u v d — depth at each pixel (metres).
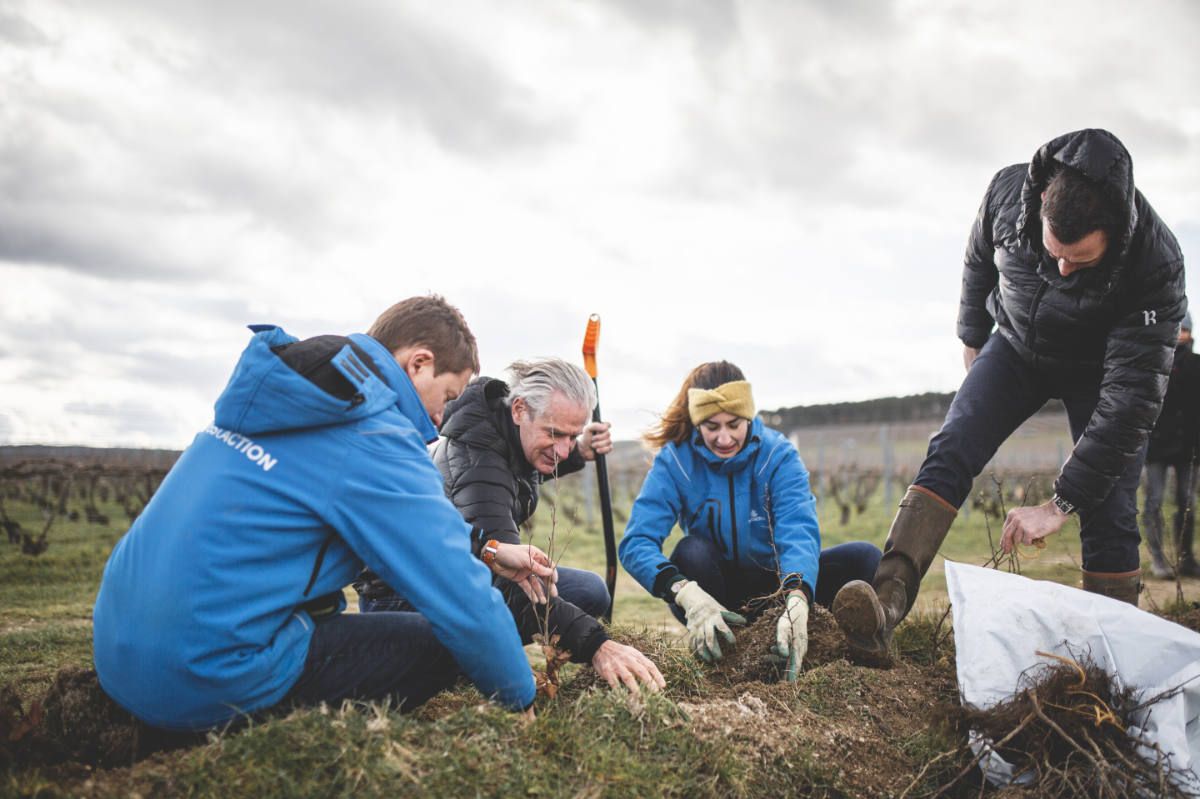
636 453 30.08
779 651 2.94
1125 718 2.36
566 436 2.81
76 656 3.96
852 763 2.41
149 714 1.85
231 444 1.91
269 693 1.92
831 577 3.70
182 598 1.78
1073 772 2.26
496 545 2.52
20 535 10.76
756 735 2.32
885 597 3.26
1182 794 2.14
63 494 13.64
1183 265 3.10
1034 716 2.34
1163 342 3.10
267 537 1.84
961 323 4.00
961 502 3.49
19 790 1.66
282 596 1.88
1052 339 3.35
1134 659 2.44
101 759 1.97
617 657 2.44
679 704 2.39
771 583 3.59
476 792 1.76
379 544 1.88
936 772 2.44
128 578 1.83
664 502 3.53
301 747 1.77
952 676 3.09
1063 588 2.71
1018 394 3.58
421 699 2.19
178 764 1.76
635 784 1.95
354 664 2.05
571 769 1.95
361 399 1.90
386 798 1.70
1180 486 7.06
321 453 1.89
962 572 2.90
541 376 2.78
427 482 1.97
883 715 2.70
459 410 2.88
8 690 2.12
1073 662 2.45
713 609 3.10
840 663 2.96
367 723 1.88
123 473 14.51
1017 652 2.59
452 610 1.92
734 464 3.47
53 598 6.56
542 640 2.49
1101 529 3.41
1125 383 3.13
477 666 2.01
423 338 2.18
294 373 1.85
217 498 1.83
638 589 8.17
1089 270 3.03
